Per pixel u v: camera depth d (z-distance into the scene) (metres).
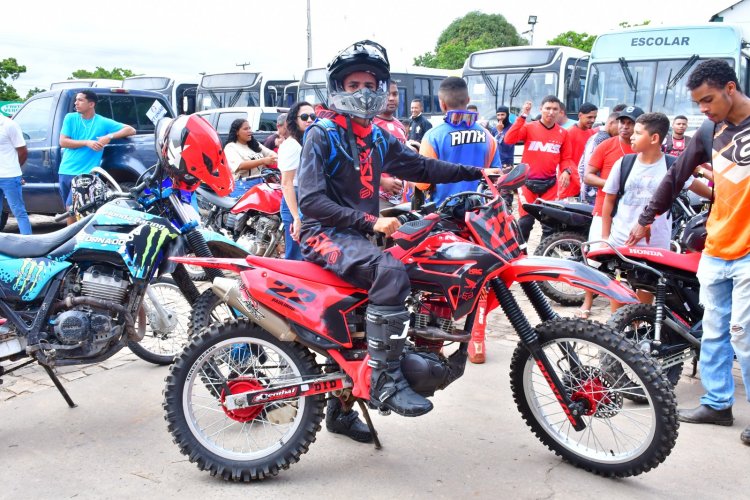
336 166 3.13
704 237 4.21
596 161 5.84
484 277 3.16
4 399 4.28
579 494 3.17
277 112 12.82
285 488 3.25
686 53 11.49
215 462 3.28
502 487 3.23
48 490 3.22
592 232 5.82
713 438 3.77
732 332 3.69
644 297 4.75
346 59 3.01
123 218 3.87
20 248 3.78
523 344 3.43
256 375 3.48
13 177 8.16
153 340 5.07
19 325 3.74
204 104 19.92
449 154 4.70
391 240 3.32
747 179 3.50
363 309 3.29
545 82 14.02
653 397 3.12
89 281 3.81
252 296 3.20
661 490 3.22
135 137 9.09
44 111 9.52
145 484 3.28
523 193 7.44
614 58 12.06
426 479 3.31
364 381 3.18
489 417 4.00
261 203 7.05
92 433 3.81
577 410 3.31
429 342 3.29
